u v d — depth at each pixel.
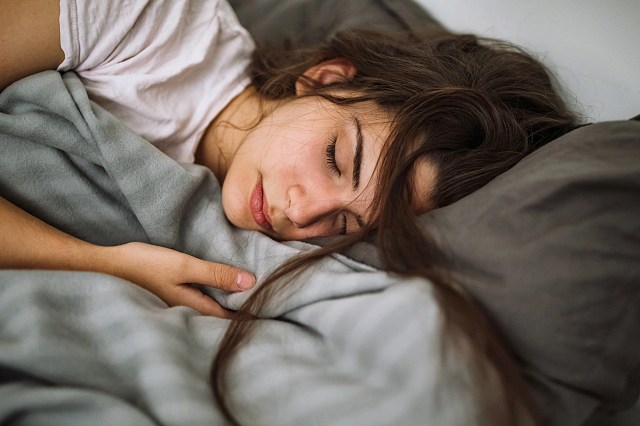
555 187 0.60
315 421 0.51
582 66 0.93
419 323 0.54
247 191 0.77
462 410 0.50
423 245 0.61
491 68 0.86
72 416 0.46
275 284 0.65
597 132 0.67
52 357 0.50
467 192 0.73
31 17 0.69
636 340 0.59
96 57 0.75
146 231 0.73
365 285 0.60
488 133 0.76
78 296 0.57
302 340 0.60
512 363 0.53
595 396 0.58
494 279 0.57
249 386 0.54
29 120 0.69
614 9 0.88
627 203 0.60
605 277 0.57
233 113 0.88
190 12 0.84
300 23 1.11
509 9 1.01
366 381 0.55
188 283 0.71
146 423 0.47
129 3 0.75
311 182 0.74
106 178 0.74
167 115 0.80
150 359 0.52
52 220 0.72
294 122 0.78
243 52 0.91
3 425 0.45
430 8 1.14
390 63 0.86
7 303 0.53
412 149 0.74
